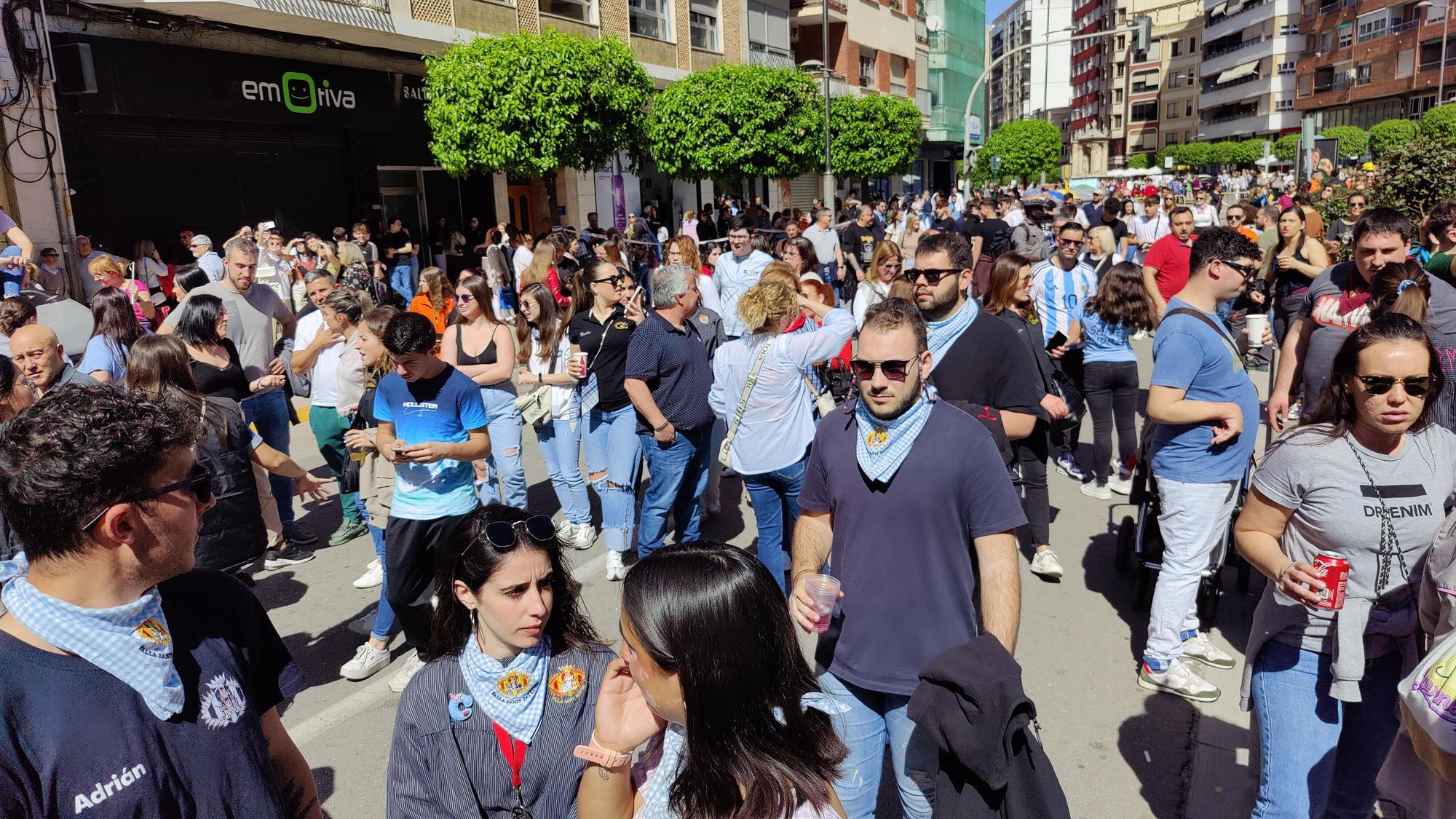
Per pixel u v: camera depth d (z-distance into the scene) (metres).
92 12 12.55
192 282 7.88
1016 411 3.67
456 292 5.92
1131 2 106.44
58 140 12.29
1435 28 55.53
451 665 2.18
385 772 3.81
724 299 9.39
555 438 6.19
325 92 15.98
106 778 1.53
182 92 13.75
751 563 1.53
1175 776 3.64
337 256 14.42
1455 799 2.17
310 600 5.57
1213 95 88.81
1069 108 136.50
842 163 27.73
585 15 21.12
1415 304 4.14
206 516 3.87
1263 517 2.75
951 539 2.60
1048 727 4.00
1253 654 2.85
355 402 6.11
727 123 21.44
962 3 57.41
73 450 1.48
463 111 15.38
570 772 2.13
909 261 14.17
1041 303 7.19
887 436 2.63
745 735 1.45
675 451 5.22
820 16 34.72
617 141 16.66
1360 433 2.60
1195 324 3.92
